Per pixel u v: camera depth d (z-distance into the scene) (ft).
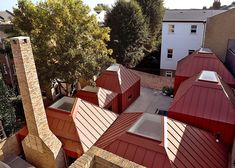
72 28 56.24
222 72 67.46
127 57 111.24
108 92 66.80
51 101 74.79
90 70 57.11
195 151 38.42
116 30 109.70
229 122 46.52
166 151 34.40
